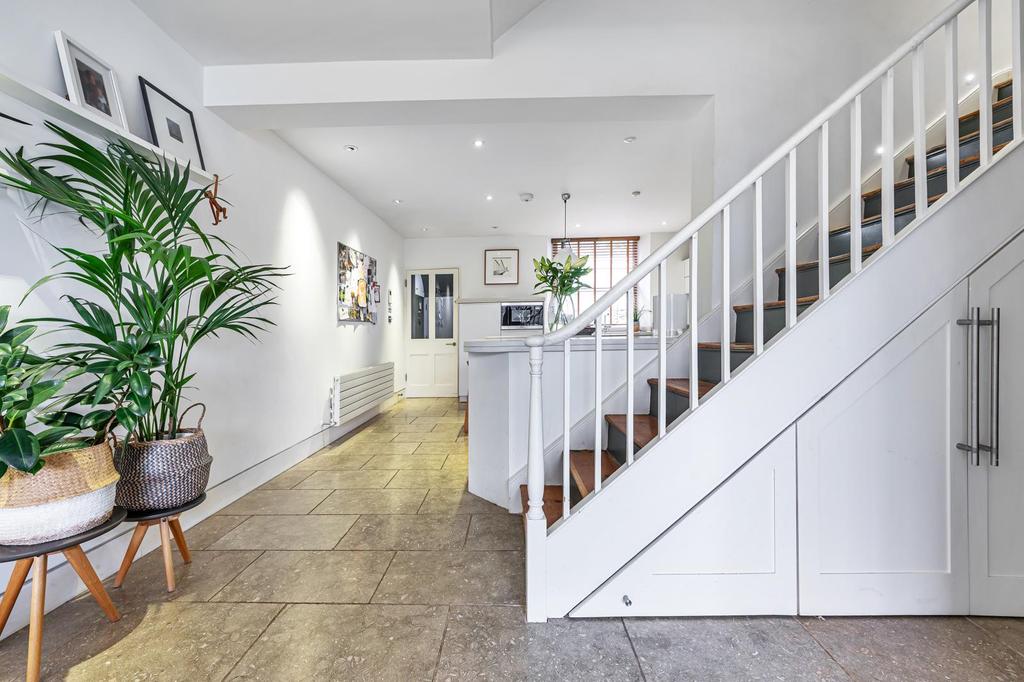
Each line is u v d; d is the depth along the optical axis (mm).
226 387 2496
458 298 6426
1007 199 1435
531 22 2350
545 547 1489
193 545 2020
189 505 1682
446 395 6656
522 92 2346
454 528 2195
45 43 1531
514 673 1240
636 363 2441
